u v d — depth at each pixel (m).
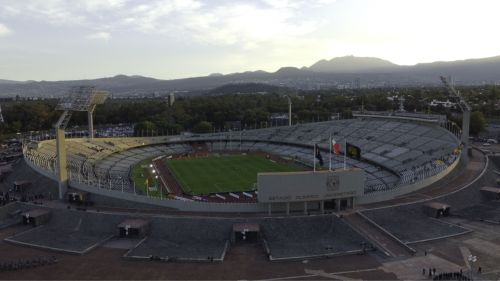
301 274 64.38
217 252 72.62
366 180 130.50
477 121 185.88
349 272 64.75
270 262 69.06
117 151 182.88
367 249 73.12
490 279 61.66
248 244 77.19
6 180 125.94
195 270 66.31
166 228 81.31
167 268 67.12
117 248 75.94
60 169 99.94
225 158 180.25
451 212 91.25
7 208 94.75
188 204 88.94
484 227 83.50
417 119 169.00
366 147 162.75
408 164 134.00
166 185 129.62
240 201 109.88
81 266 68.25
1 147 198.62
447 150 133.00
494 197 100.25
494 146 163.25
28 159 130.12
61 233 83.12
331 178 86.38
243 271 65.75
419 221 85.62
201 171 152.00
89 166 146.00
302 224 81.50
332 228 81.25
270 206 85.81
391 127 176.50
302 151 184.12
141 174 146.38
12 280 63.28
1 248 76.81
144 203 92.62
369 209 87.31
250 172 149.00
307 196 85.44
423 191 100.12
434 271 63.28
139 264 68.81
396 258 69.56
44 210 90.75
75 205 95.00
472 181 106.06
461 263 67.44
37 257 72.06
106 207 93.00
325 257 70.44
